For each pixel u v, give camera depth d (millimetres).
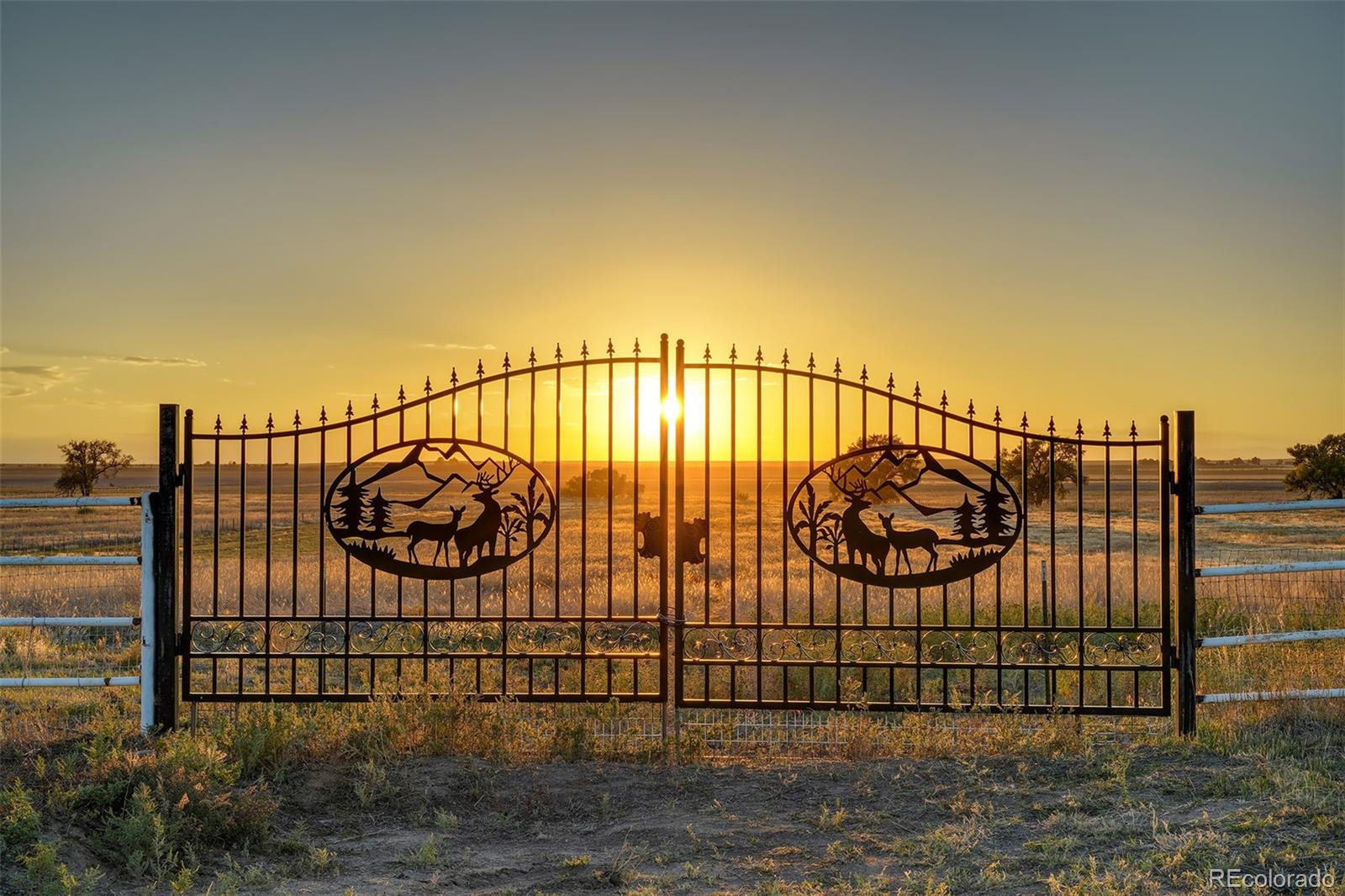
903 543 7656
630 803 6734
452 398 7730
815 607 15430
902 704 7684
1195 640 7629
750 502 55812
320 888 5410
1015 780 7004
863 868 5668
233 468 102125
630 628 7695
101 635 12852
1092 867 5426
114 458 92875
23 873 5199
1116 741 7625
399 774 7027
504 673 7750
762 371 7609
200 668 11125
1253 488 106375
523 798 6762
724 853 5910
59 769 6492
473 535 7730
